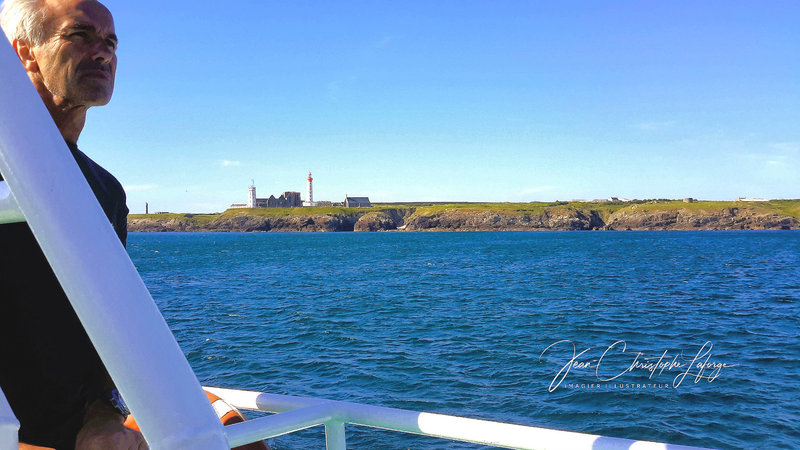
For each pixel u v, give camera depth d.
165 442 0.50
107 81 1.17
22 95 0.54
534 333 18.78
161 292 32.81
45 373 1.03
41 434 1.07
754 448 8.89
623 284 35.22
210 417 0.53
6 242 0.98
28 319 1.01
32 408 1.06
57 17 1.10
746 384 12.20
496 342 17.30
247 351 16.33
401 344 17.14
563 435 1.37
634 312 23.45
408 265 54.78
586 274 42.81
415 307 25.67
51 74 1.12
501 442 1.42
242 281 39.59
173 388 0.52
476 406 11.10
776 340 17.36
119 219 1.36
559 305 25.84
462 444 8.68
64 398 1.05
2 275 0.99
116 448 0.94
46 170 0.52
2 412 0.56
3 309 1.01
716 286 33.75
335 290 33.50
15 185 0.52
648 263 54.47
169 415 0.51
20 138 0.52
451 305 26.25
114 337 0.51
